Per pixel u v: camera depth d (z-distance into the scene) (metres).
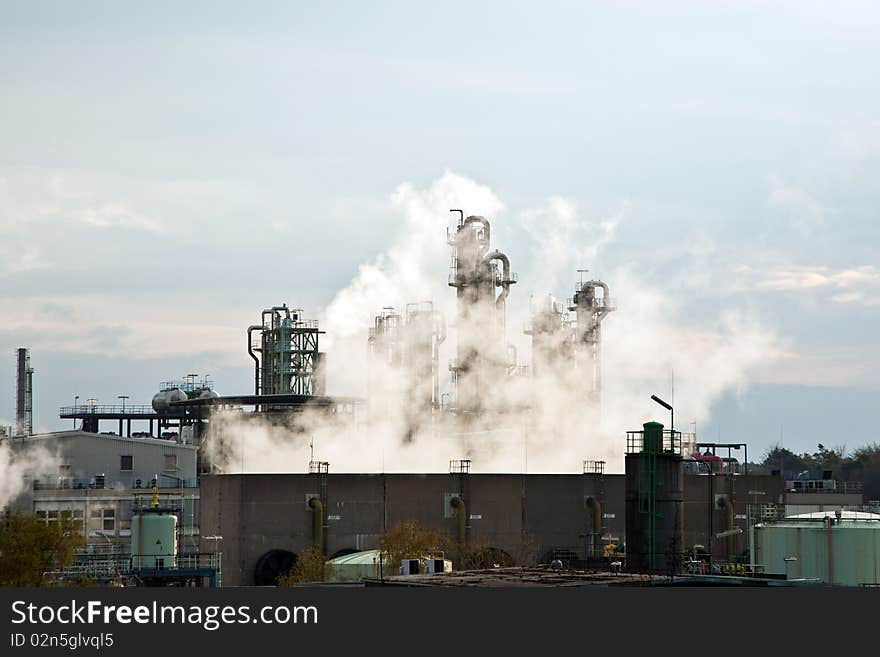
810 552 127.31
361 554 156.75
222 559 167.38
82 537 141.75
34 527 137.88
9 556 136.00
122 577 140.00
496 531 172.50
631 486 121.81
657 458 121.25
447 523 171.88
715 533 183.50
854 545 126.00
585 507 176.12
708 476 184.50
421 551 152.88
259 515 166.62
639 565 120.75
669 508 120.94
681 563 120.88
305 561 158.25
